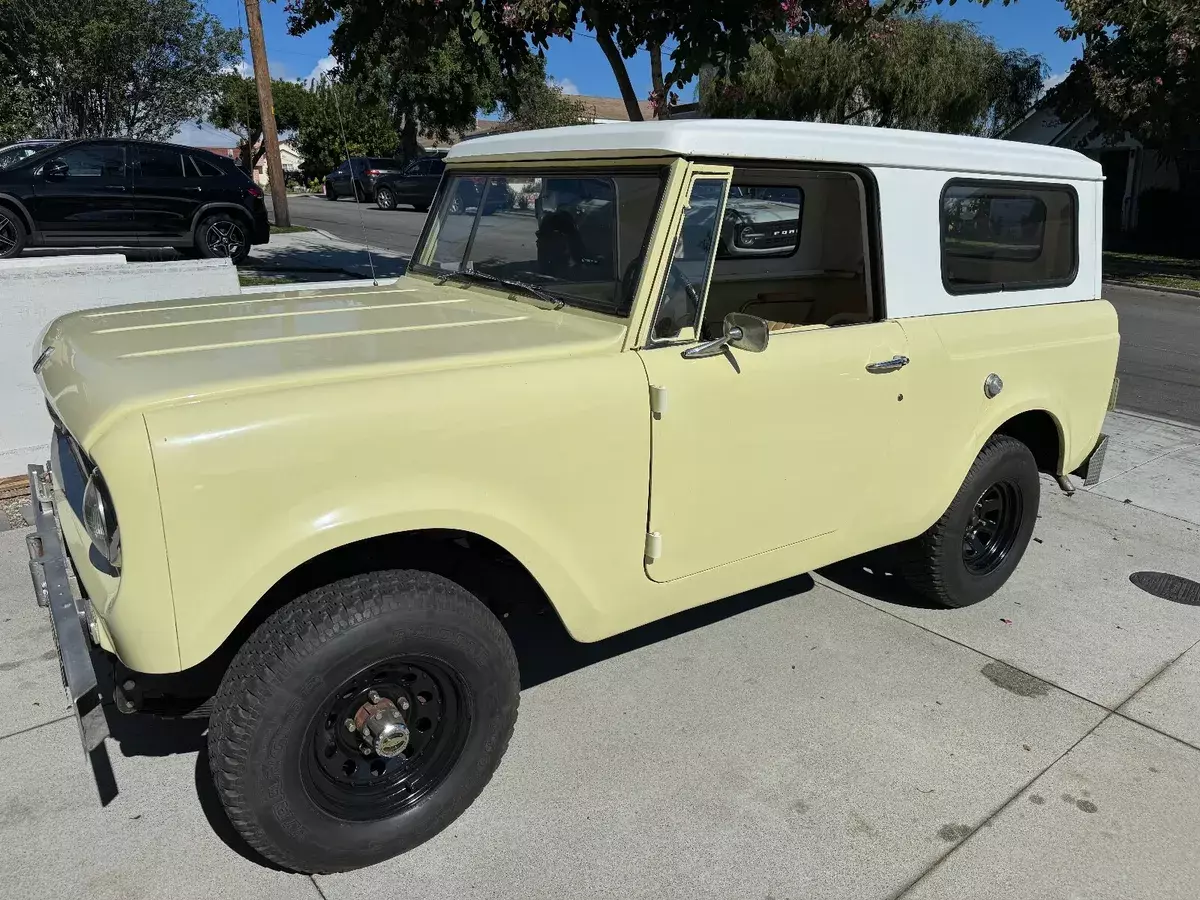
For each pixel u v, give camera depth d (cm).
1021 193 367
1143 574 458
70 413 222
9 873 247
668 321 269
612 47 646
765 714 330
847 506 328
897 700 341
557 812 277
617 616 281
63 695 328
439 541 270
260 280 1031
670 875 254
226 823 269
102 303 507
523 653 368
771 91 1980
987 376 358
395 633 229
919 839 271
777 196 379
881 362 318
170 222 1144
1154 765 307
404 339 266
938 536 378
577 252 292
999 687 352
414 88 3027
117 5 1880
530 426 241
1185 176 2219
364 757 249
